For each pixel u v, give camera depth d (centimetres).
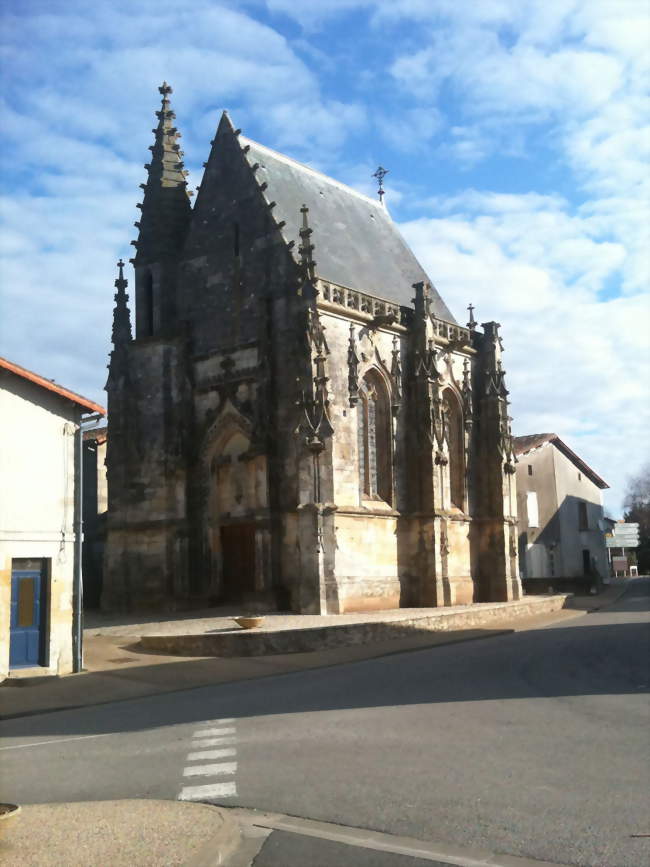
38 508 2602
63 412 2706
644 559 12575
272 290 4131
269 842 930
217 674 2566
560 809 992
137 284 4641
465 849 881
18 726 1867
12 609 2520
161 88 4872
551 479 6894
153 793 1148
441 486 4425
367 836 935
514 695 1841
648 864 820
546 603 4797
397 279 5081
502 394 5094
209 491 4250
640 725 1452
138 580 4294
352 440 4081
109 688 2359
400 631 3366
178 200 4706
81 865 817
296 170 4916
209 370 4319
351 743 1397
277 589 3884
